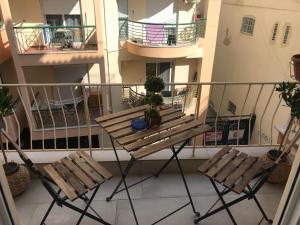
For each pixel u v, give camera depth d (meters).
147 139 2.00
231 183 1.86
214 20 6.37
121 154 2.68
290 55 5.21
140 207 2.36
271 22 5.78
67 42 6.09
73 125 6.51
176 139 2.01
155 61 6.98
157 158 2.63
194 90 6.82
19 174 2.33
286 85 2.39
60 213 2.29
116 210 2.33
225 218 2.27
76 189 1.81
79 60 5.98
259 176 2.09
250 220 2.25
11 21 5.35
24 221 2.21
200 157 2.68
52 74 6.83
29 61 5.76
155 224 2.21
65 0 6.15
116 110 6.90
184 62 7.14
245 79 7.14
